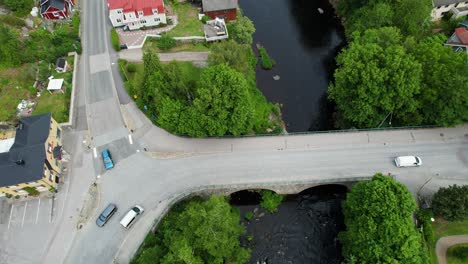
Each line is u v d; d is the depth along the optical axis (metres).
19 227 68.06
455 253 63.34
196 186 71.12
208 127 71.81
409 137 76.19
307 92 93.69
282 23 110.06
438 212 65.12
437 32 99.38
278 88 94.38
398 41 82.06
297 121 87.81
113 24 96.25
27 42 89.12
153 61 74.00
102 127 79.56
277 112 88.06
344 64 79.12
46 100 81.94
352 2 101.88
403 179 70.81
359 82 74.88
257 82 95.50
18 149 68.62
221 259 60.91
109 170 73.81
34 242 66.38
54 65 88.31
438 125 77.00
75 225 67.88
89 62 90.56
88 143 77.38
